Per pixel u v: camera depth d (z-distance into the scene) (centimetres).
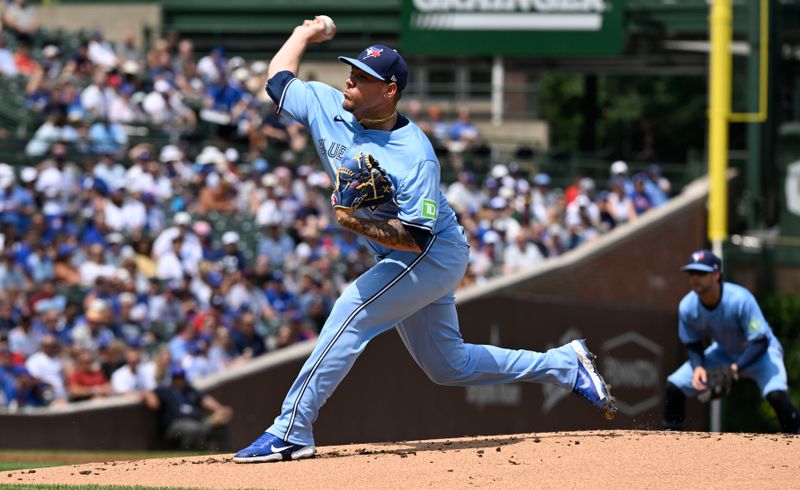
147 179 6009
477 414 6094
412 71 10406
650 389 7106
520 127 9938
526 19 9025
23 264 5272
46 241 5459
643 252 7075
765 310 7188
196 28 10144
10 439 4750
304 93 2286
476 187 7556
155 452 4847
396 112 2206
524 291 6297
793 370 7081
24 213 5547
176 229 5609
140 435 4862
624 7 8950
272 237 6041
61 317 5066
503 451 2244
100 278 5153
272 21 10094
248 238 6175
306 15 10069
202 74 7856
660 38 9138
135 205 5806
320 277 5881
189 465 2270
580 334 6644
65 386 4931
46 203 5644
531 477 2011
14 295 5059
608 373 6800
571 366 2406
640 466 2084
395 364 5759
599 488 1925
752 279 7412
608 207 7475
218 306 5444
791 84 7650
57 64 7019
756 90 7344
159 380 4934
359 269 6091
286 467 2155
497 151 8231
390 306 2202
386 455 2248
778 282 7462
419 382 5853
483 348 2359
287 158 6519
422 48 9131
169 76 7512
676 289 7306
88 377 4938
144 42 9975
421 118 8650
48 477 2211
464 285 6328
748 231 7594
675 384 3269
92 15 10019
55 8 10019
